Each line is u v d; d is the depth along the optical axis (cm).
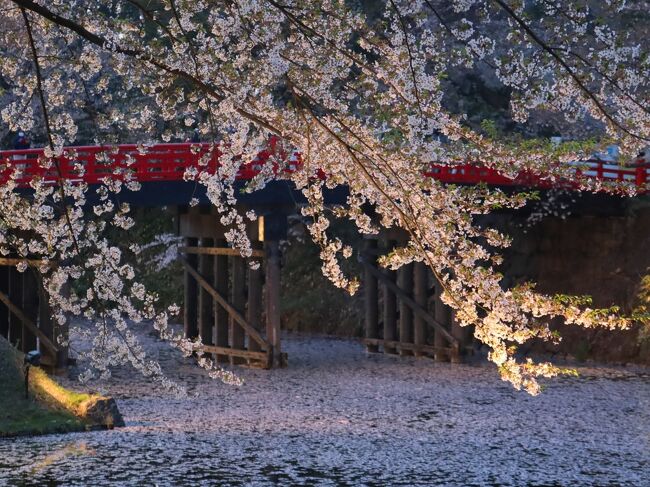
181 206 3155
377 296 3425
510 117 3753
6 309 3045
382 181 857
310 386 2786
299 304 3984
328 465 1873
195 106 916
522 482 1769
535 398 2642
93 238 1019
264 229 2942
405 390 2747
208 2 859
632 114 813
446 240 828
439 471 1842
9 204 970
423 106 844
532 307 827
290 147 909
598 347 3253
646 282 3144
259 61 849
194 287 3206
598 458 1967
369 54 2425
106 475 1748
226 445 2028
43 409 2144
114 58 851
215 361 3131
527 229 3516
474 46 845
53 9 902
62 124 942
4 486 1661
